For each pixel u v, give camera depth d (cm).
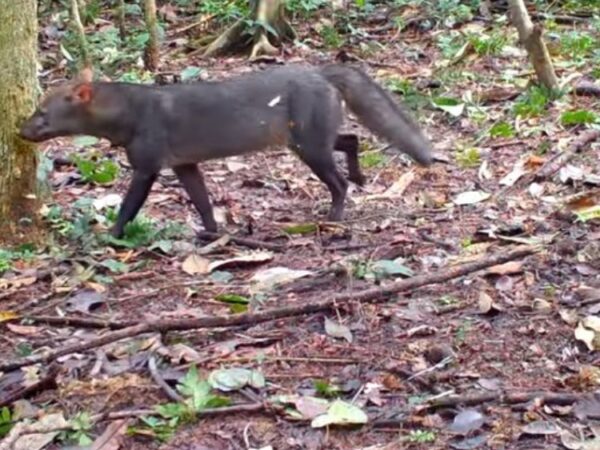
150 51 648
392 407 355
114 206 475
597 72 583
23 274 424
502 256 410
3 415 357
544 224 440
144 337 382
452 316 390
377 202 472
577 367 367
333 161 457
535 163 488
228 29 680
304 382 366
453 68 612
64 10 705
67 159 522
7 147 437
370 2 730
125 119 445
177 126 447
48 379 366
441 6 703
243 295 407
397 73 617
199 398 356
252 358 374
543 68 556
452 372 366
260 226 458
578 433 344
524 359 371
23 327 396
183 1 748
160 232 447
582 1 715
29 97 438
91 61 620
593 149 500
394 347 378
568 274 407
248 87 453
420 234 442
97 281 418
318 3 713
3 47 432
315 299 398
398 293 399
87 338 387
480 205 462
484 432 346
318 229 449
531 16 698
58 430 350
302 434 349
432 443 344
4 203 439
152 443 348
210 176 506
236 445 346
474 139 525
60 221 453
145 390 364
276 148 459
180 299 408
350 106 460
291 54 668
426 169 494
